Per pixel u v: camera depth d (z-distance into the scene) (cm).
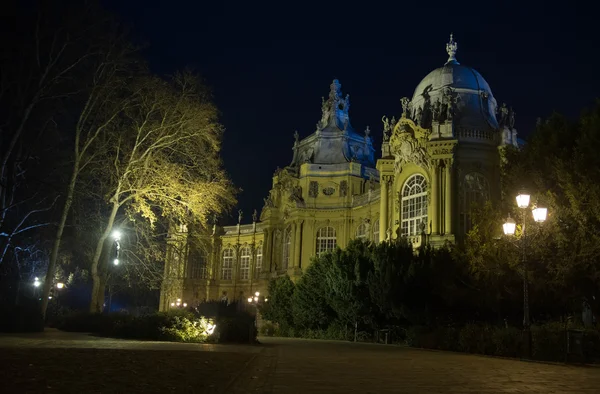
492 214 3084
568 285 2645
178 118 3788
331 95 7762
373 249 4016
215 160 3934
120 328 2845
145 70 3706
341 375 1365
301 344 2920
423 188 4747
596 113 2670
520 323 3222
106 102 3650
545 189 2741
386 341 3519
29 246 4616
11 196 3556
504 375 1416
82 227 4319
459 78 5000
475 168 4588
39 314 3177
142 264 4084
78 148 3553
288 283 5297
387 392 1096
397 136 4975
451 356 2088
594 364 1788
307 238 6938
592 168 2509
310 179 7125
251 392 1053
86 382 1055
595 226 2438
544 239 2584
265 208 7956
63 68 3409
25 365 1271
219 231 9162
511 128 4656
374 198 6388
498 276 2983
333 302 4016
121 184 3738
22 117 3225
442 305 3416
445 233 4444
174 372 1267
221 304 7231
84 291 8175
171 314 2750
